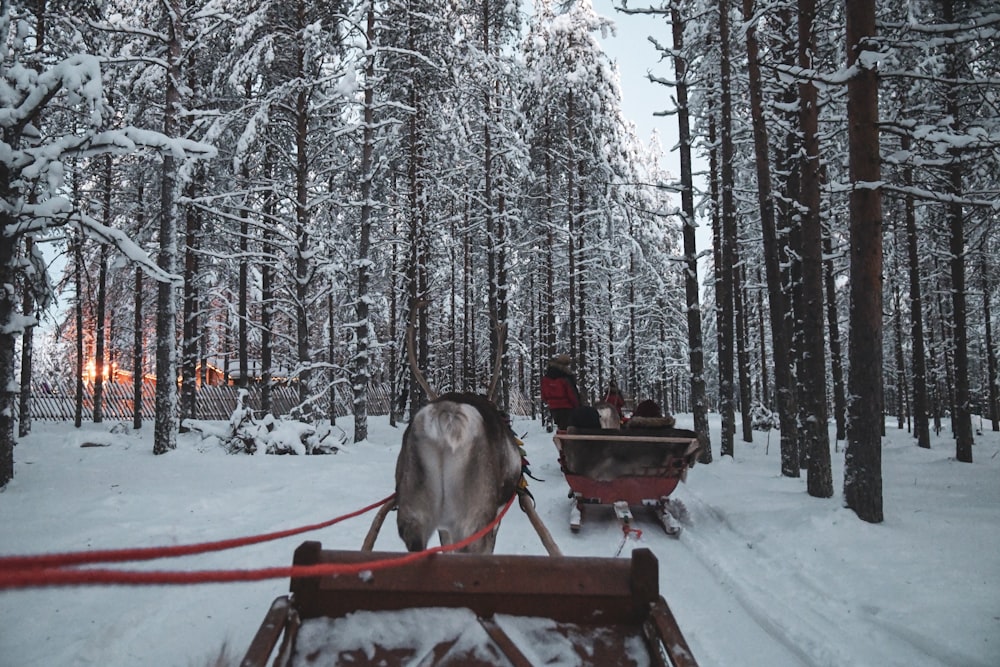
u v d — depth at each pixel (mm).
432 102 23625
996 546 6617
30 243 10875
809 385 10109
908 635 4668
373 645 2863
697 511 9672
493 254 25219
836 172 17797
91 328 30938
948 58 13562
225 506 9148
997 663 4105
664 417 9547
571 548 7605
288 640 2773
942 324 29016
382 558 3139
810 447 9883
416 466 4141
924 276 25344
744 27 13008
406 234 28656
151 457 13891
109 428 25469
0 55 9945
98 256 25844
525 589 3062
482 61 23875
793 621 5043
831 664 4301
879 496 7781
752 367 44031
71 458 13445
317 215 22234
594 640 2941
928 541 6895
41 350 47312
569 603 3072
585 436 8516
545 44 29312
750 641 4809
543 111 28297
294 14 19953
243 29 17703
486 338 42781
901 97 15406
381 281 33281
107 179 23047
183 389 22172
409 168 24547
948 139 7965
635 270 36594
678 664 2457
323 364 19922
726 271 17594
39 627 4723
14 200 10000
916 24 8141
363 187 20453
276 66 20391
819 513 8148
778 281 13305
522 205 30109
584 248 28391
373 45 19656
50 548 6590
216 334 36125
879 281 8078
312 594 3088
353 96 19172
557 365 12188
